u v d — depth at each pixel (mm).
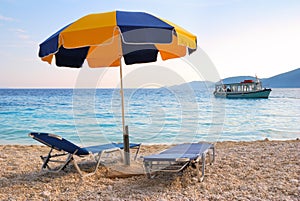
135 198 3516
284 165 4691
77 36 3859
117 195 3648
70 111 22797
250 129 13727
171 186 3939
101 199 3508
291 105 28828
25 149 7703
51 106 27375
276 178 4074
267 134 12328
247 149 6312
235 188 3795
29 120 17672
